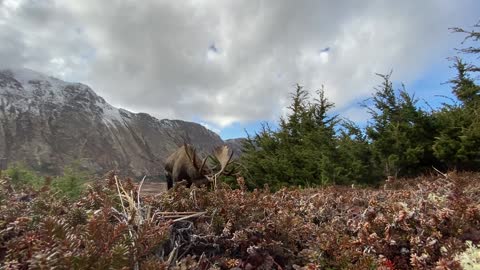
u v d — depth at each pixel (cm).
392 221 290
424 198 363
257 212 323
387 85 1170
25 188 399
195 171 822
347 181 1067
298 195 455
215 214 309
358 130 1195
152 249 221
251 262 271
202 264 261
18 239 214
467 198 333
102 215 205
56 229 185
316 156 1216
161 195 362
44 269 153
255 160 1341
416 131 1078
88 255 173
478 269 237
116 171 404
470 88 1226
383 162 1092
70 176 466
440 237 274
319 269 266
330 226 316
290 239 294
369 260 254
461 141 998
